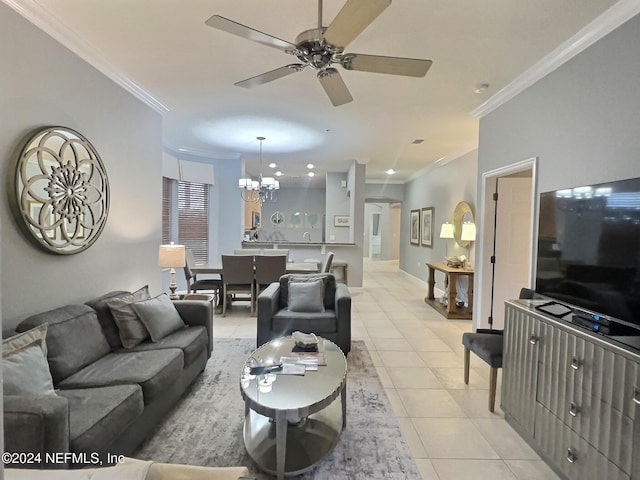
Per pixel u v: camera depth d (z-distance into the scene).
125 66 3.04
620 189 1.87
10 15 2.15
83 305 2.59
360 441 2.26
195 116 4.34
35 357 1.82
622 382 1.59
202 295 5.04
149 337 2.80
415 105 3.88
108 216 3.12
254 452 2.09
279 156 6.88
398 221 13.68
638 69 2.09
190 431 2.34
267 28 2.47
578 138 2.55
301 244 7.43
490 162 3.84
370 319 5.18
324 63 2.05
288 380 2.14
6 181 2.16
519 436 2.36
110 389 1.99
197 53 2.81
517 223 4.03
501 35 2.48
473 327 4.30
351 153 6.49
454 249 6.54
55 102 2.50
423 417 2.56
